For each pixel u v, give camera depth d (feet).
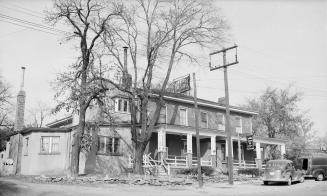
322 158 106.42
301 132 216.13
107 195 61.00
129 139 111.86
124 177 89.04
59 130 110.11
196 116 83.25
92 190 68.49
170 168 106.73
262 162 154.61
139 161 100.48
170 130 110.22
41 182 82.89
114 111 112.37
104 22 93.45
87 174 100.07
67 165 108.17
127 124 110.73
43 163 107.14
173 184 84.23
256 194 66.54
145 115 103.86
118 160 108.68
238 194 67.05
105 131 108.58
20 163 116.37
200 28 110.63
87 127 101.65
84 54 91.81
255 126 197.67
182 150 127.24
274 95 196.65
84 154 104.47
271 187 82.07
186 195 64.49
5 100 168.96
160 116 123.34
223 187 81.66
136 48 104.94
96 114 111.45
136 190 71.05
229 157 90.38
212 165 120.26
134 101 101.50
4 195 58.13
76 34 92.22
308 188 79.20
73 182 82.12
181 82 106.93
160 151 107.14
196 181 91.56
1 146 175.01
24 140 115.44
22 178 95.04
